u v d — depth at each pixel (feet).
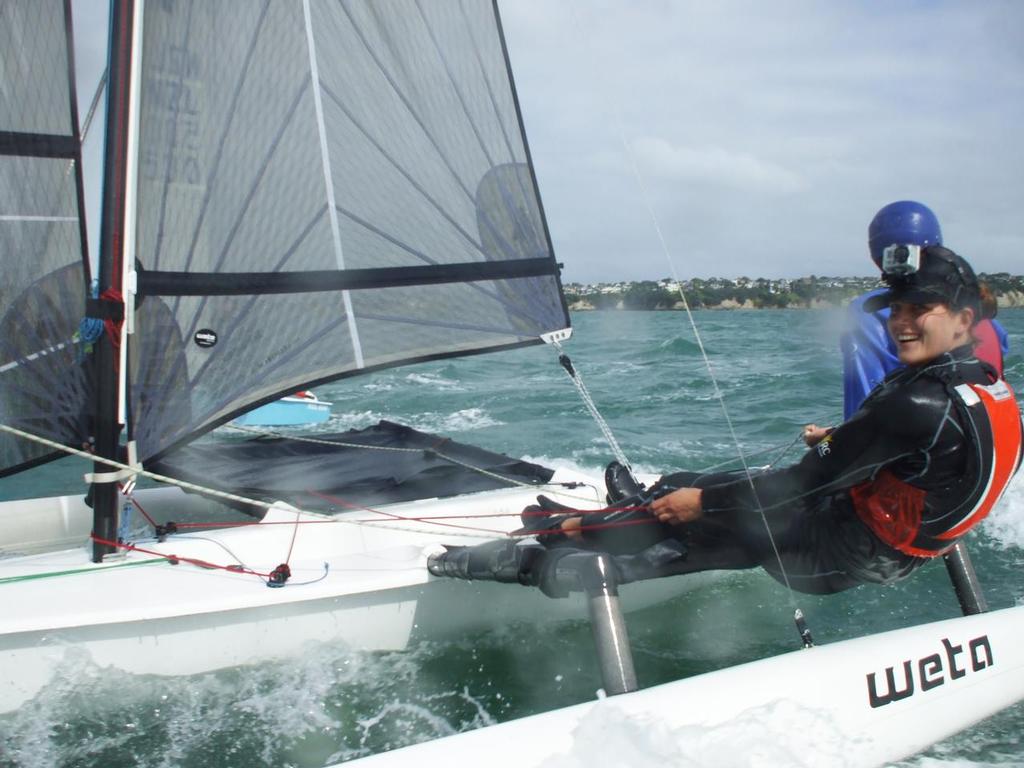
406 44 9.87
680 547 7.61
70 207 8.64
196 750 7.22
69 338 8.67
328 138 9.36
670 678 8.44
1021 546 11.73
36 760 7.07
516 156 10.75
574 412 23.77
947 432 6.18
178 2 8.32
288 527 9.05
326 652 8.25
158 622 7.66
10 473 8.66
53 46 8.43
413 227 10.00
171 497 11.16
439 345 10.22
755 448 18.22
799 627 7.47
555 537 8.32
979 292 6.36
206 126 8.55
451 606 8.70
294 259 9.23
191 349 8.63
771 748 6.22
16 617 7.33
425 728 7.57
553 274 11.07
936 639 7.45
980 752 6.99
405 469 10.87
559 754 5.93
